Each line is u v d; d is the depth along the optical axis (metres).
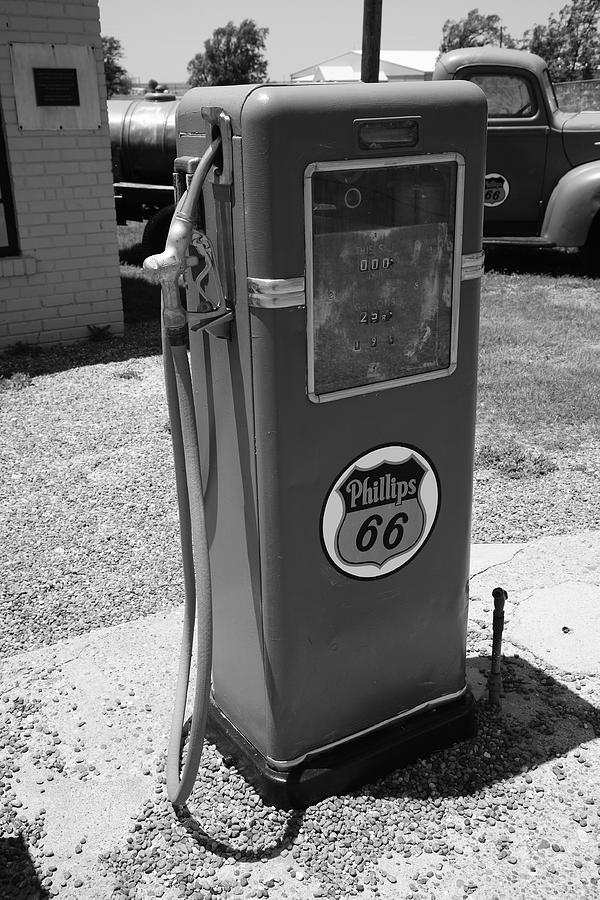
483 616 3.71
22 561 4.31
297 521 2.46
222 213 2.29
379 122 2.25
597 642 3.52
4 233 7.90
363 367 2.46
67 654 3.50
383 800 2.71
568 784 2.78
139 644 3.56
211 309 2.37
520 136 10.67
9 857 2.54
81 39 7.46
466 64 10.58
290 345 2.30
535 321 8.94
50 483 5.24
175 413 2.52
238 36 58.25
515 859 2.49
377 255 2.38
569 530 4.52
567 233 10.59
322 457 2.46
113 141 11.74
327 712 2.70
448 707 2.95
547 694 3.22
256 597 2.56
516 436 5.86
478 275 2.59
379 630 2.72
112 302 8.35
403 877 2.45
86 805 2.73
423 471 2.68
